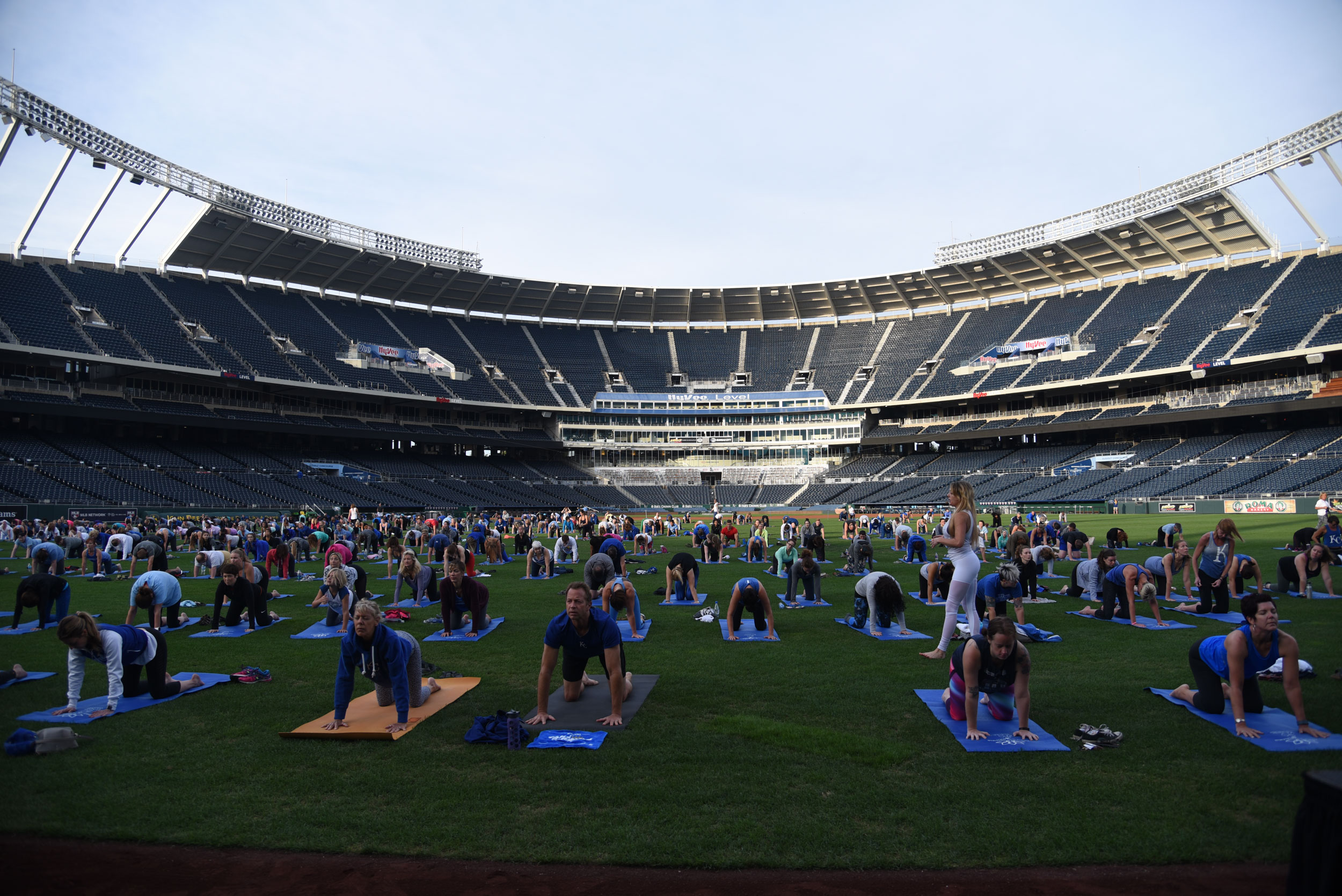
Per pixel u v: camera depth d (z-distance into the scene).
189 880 4.57
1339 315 51.16
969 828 5.06
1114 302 69.12
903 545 25.42
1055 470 61.66
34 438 46.53
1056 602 14.88
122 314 53.41
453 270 73.19
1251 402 53.62
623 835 5.04
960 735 6.88
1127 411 60.91
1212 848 4.71
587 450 79.25
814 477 76.00
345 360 65.00
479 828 5.16
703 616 13.32
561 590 18.16
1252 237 61.88
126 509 42.50
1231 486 49.31
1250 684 7.14
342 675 7.31
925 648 10.83
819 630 12.43
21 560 25.75
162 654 8.45
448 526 33.50
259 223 59.03
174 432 54.94
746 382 82.69
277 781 6.02
